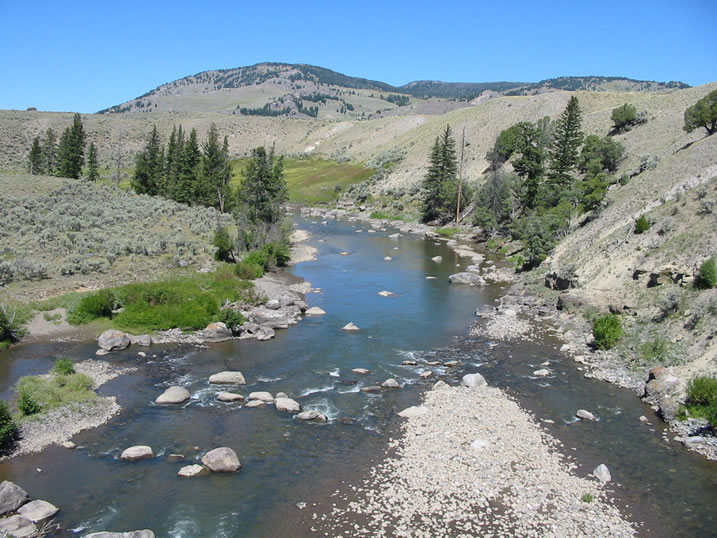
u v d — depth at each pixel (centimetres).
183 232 7481
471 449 2586
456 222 11212
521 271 6800
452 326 4688
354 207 14450
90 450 2553
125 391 3225
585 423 2906
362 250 8769
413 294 5831
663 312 3988
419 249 8981
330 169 18300
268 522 2050
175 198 10612
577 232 6706
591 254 5500
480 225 9956
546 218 7038
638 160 8475
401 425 2852
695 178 5203
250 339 4266
